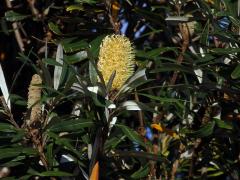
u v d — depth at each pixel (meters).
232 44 3.40
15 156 3.06
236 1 3.44
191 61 3.46
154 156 3.06
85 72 3.54
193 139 3.73
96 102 2.91
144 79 2.95
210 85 3.42
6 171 3.70
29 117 3.05
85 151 3.26
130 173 3.40
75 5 3.85
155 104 3.13
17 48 4.54
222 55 3.42
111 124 3.03
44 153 3.09
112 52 2.93
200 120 3.63
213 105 3.60
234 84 3.41
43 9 4.23
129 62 2.96
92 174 2.89
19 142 3.16
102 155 3.04
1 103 3.06
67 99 3.17
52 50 4.30
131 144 3.46
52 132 3.03
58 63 3.02
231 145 3.82
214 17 3.57
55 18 3.90
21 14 4.20
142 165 3.37
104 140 3.02
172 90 3.60
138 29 4.42
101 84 2.91
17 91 4.44
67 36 3.88
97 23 3.80
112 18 3.80
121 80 2.94
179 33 3.87
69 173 3.04
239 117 3.67
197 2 3.62
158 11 4.23
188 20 3.61
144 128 3.61
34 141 3.05
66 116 3.10
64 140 3.07
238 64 3.26
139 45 4.33
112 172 3.36
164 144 3.86
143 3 4.26
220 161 3.96
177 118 3.86
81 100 3.34
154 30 4.07
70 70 3.10
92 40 3.74
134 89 3.09
